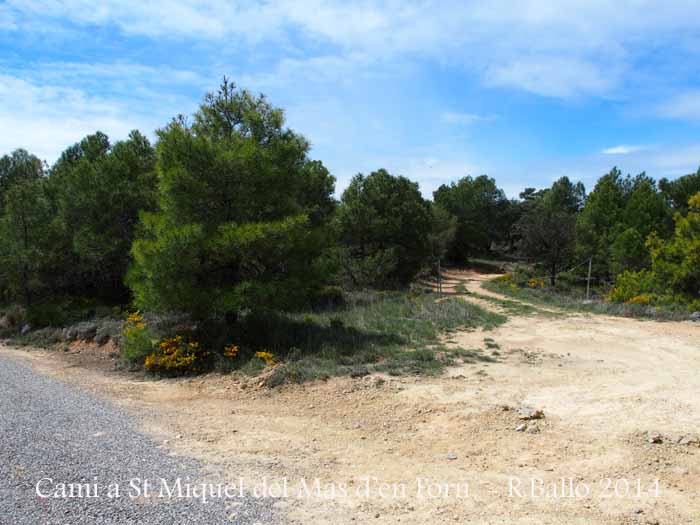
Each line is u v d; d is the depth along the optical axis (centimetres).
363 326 1347
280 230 1080
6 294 2120
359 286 2475
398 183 2883
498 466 498
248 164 1130
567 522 379
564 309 1806
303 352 1031
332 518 384
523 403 686
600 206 3916
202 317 1146
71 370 1098
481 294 2502
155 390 881
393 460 525
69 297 1923
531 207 6675
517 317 1562
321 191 2084
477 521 382
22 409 692
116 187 1761
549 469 484
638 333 1263
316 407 735
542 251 3544
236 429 637
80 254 1762
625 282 2123
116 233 1769
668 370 873
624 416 619
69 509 383
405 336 1208
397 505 411
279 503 410
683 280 1900
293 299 1155
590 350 1055
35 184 2070
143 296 1099
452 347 1086
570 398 705
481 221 6462
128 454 519
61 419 647
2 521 360
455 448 555
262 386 853
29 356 1307
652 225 3331
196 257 1087
